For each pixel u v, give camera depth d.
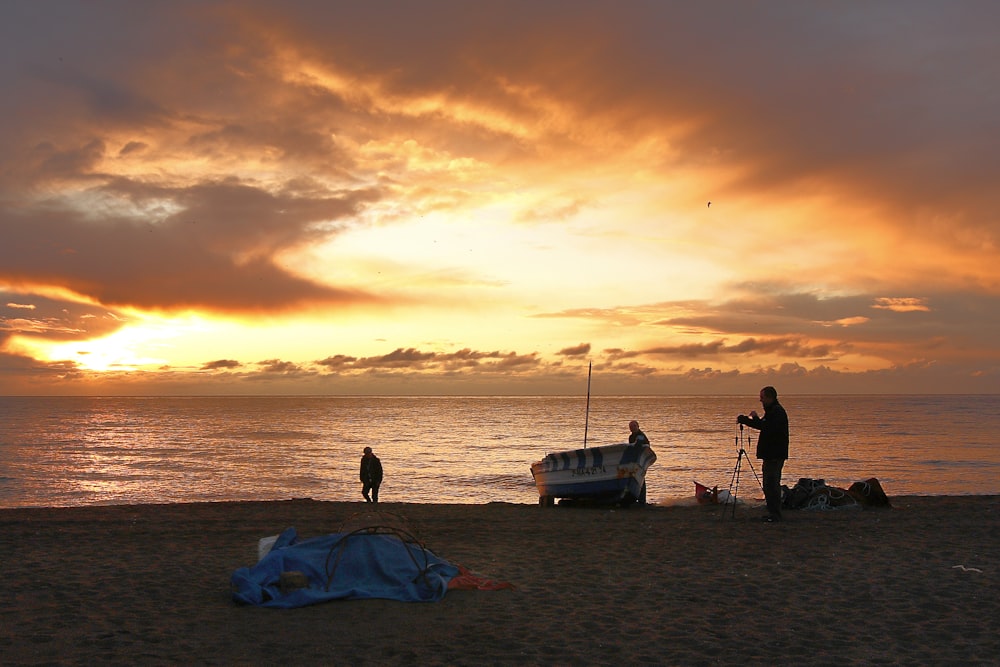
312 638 7.04
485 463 49.75
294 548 9.18
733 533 13.05
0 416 142.00
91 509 17.89
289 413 166.62
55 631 7.24
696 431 87.75
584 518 15.50
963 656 6.57
